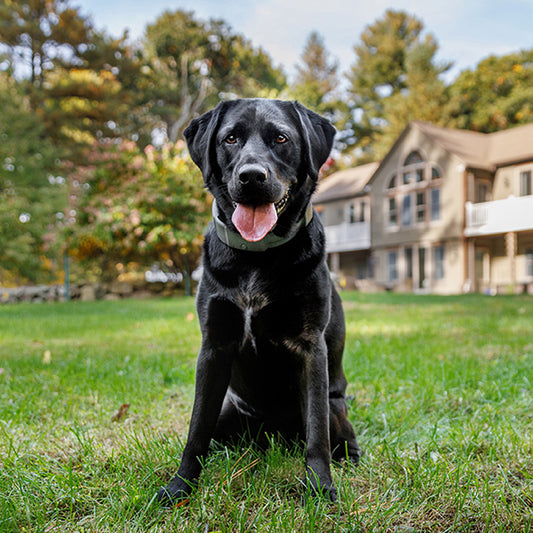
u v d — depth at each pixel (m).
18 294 15.31
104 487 1.86
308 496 1.70
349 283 28.25
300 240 2.02
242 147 2.15
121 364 4.27
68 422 2.76
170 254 15.62
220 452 2.22
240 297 2.01
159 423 2.75
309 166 2.20
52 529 1.59
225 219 2.12
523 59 34.25
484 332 6.12
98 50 23.84
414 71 37.34
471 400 3.08
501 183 21.53
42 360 4.46
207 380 2.02
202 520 1.63
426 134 22.64
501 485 1.86
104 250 15.32
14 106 18.59
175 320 8.04
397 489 1.85
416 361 4.12
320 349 2.01
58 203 16.64
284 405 2.26
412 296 15.04
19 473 1.96
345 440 2.23
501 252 21.78
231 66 32.91
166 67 32.47
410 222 23.83
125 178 14.82
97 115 23.81
